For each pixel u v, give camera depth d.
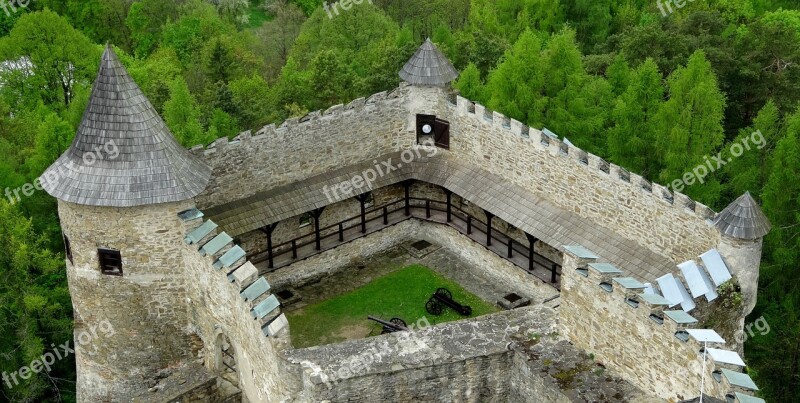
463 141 38.97
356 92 59.62
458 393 30.27
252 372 30.27
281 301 37.09
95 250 31.50
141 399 31.27
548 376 28.94
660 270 31.89
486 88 48.53
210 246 30.34
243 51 70.81
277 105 60.12
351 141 38.94
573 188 34.88
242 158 35.97
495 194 37.41
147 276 31.84
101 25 78.56
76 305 33.19
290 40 76.44
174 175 30.55
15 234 39.91
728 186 47.00
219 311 31.02
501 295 37.41
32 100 60.72
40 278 43.22
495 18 66.44
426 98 39.22
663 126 44.25
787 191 43.12
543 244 37.34
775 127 50.44
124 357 33.44
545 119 45.94
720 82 56.75
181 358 33.62
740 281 29.56
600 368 29.20
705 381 25.45
